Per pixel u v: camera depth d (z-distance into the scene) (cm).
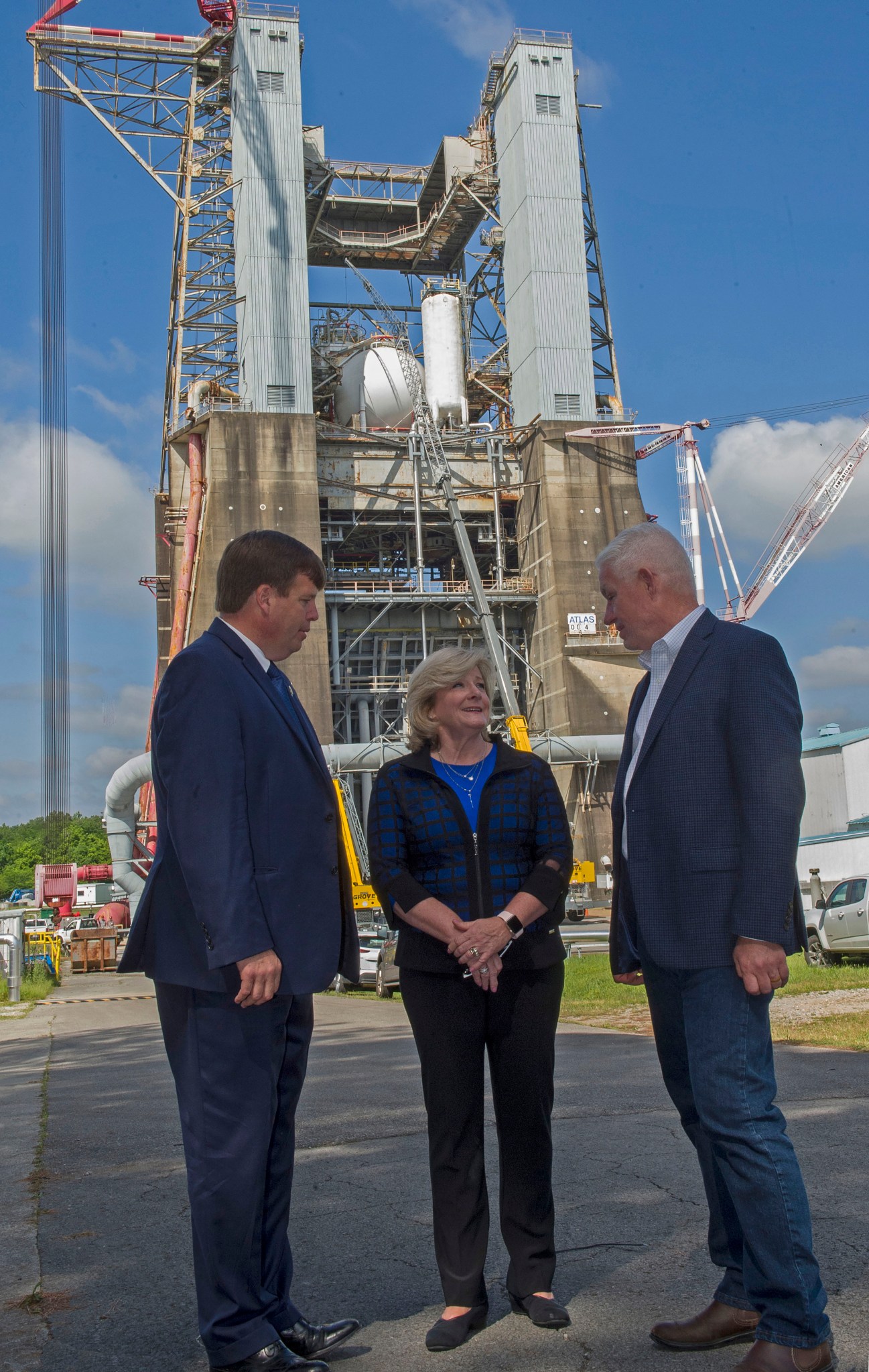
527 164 7200
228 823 326
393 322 7388
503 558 7044
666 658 364
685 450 7606
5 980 2866
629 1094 802
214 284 7125
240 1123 330
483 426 7156
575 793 6425
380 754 5494
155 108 7106
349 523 6781
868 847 2998
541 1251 369
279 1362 319
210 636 360
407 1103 818
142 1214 525
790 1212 311
